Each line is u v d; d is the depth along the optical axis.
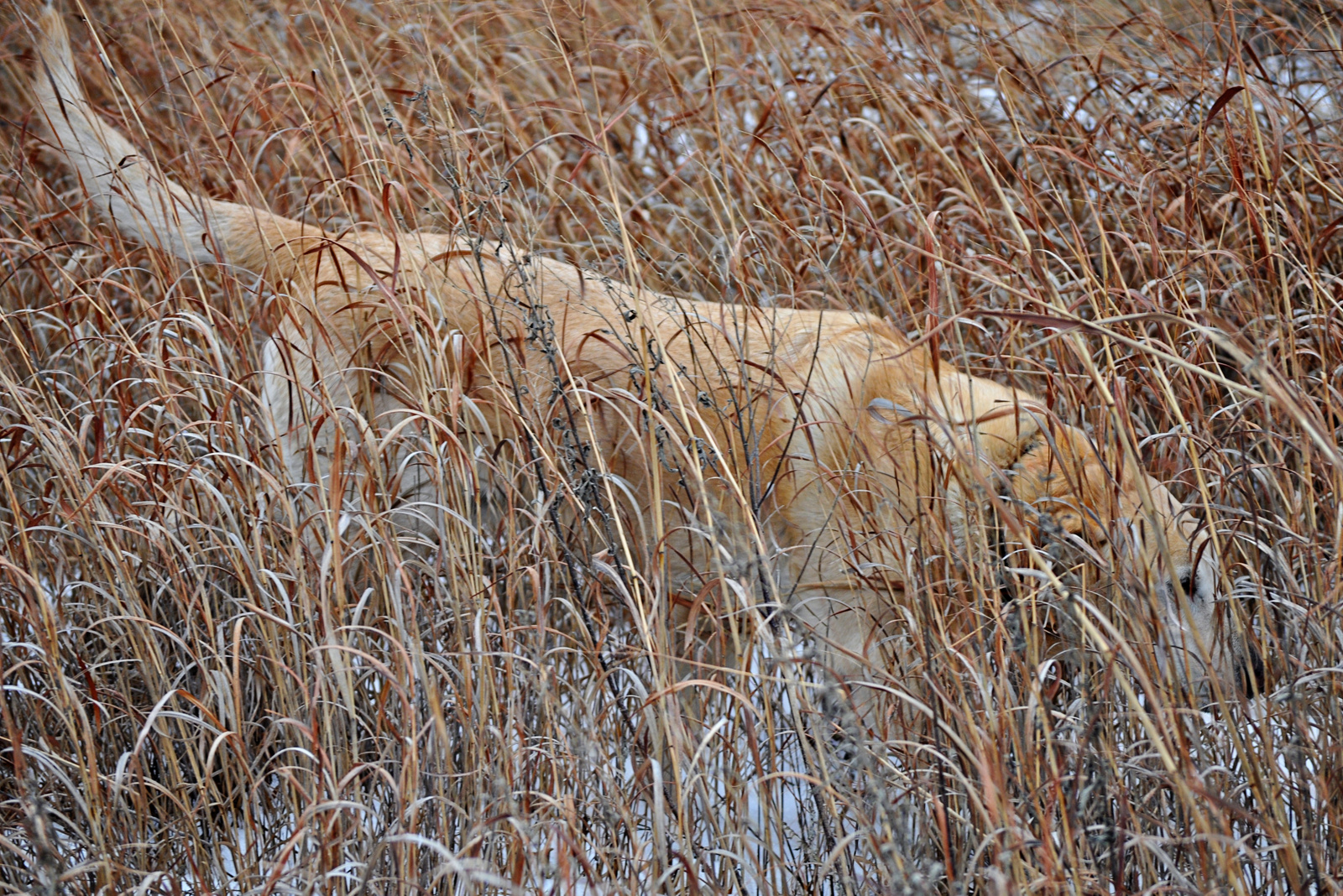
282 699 4.96
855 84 8.01
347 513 4.84
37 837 4.00
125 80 8.44
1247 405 5.21
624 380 5.72
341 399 6.02
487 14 8.84
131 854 4.81
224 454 4.91
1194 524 5.22
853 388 5.59
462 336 5.30
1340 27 7.47
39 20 6.05
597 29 8.98
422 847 4.42
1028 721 4.23
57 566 6.00
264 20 9.29
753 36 8.70
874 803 4.43
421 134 7.19
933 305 4.49
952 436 4.40
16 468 5.77
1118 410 4.65
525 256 5.20
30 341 6.91
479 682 4.53
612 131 8.59
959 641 4.48
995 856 3.98
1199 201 6.48
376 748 4.89
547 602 4.88
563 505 5.60
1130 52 7.96
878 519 5.20
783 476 5.36
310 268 6.06
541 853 4.29
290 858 4.79
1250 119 5.82
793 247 7.03
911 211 7.04
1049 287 5.54
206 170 7.79
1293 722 4.44
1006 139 7.88
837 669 5.50
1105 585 4.91
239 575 4.96
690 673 5.28
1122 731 4.81
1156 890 3.92
